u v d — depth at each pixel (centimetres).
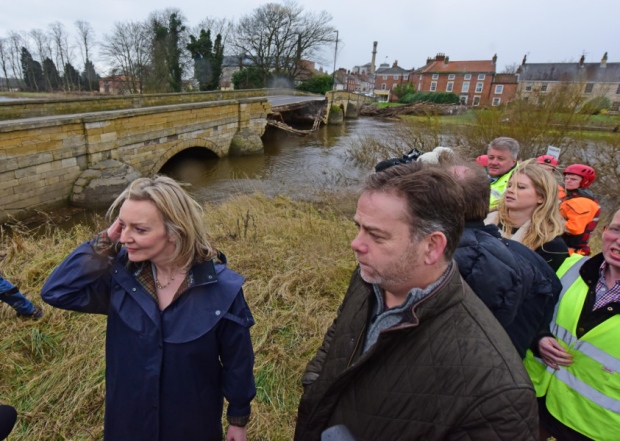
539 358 171
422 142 1427
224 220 609
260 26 4434
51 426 212
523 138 1234
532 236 193
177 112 1534
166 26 3506
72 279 134
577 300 158
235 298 144
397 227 94
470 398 88
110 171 1130
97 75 4822
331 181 1325
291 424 228
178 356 135
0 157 859
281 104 2814
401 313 104
